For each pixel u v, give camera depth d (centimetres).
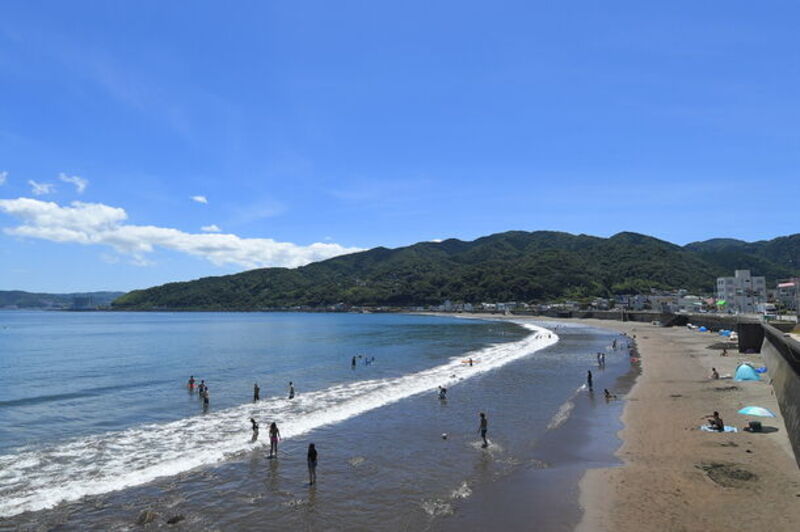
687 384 3534
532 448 2234
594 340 8406
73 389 4138
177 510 1644
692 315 10212
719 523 1373
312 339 9706
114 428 2786
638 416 2702
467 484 1814
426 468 2009
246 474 1977
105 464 2128
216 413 3128
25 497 1767
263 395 3753
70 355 6944
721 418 2483
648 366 4662
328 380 4453
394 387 3972
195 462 2133
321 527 1503
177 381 4538
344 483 1861
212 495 1766
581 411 2942
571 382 4069
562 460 2042
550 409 3044
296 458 2172
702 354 5272
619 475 1803
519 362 5512
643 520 1427
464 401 3338
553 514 1520
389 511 1603
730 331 7075
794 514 1394
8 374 5081
